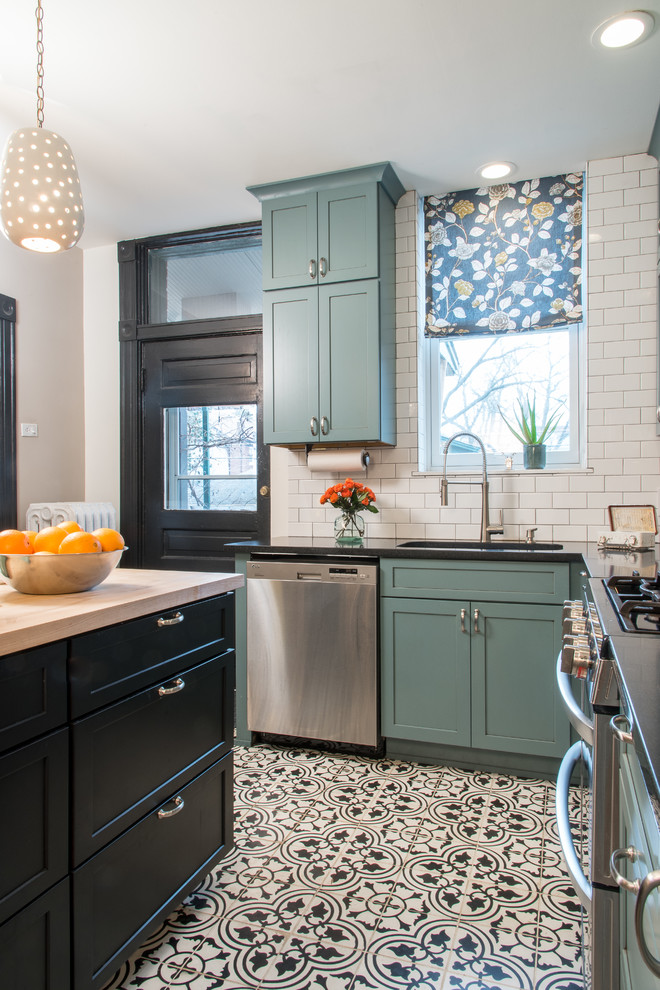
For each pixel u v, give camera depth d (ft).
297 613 9.13
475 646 8.41
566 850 3.47
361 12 6.64
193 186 10.48
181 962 5.08
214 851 5.87
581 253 10.17
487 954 5.13
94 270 13.17
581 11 6.64
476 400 11.05
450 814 7.42
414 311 10.66
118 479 13.04
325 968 5.00
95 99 8.12
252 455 12.13
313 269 10.12
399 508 10.77
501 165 9.90
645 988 2.23
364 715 8.82
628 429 9.59
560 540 9.90
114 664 4.58
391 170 9.95
